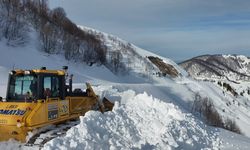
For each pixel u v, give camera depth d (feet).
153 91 206.59
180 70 441.27
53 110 44.86
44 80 45.01
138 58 395.96
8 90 45.70
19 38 241.14
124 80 316.40
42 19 295.07
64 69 49.32
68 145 35.99
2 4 260.83
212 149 47.62
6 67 175.11
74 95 52.95
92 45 315.99
